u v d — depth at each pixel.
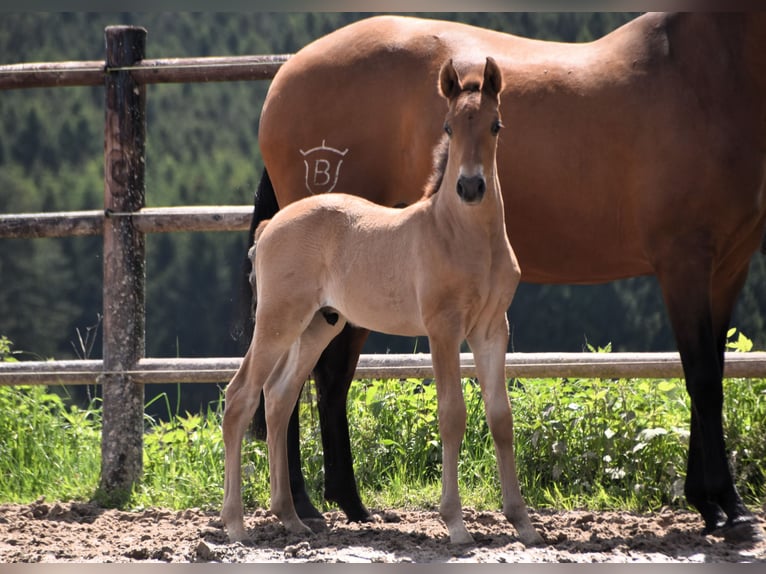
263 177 9.75
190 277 54.66
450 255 7.49
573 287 41.03
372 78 9.11
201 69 10.73
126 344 10.73
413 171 8.96
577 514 9.16
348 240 8.12
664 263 8.14
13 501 10.45
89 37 65.94
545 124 8.48
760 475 9.77
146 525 9.00
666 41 8.34
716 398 7.95
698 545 7.72
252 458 10.36
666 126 8.12
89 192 61.91
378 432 10.73
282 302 8.16
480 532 8.13
